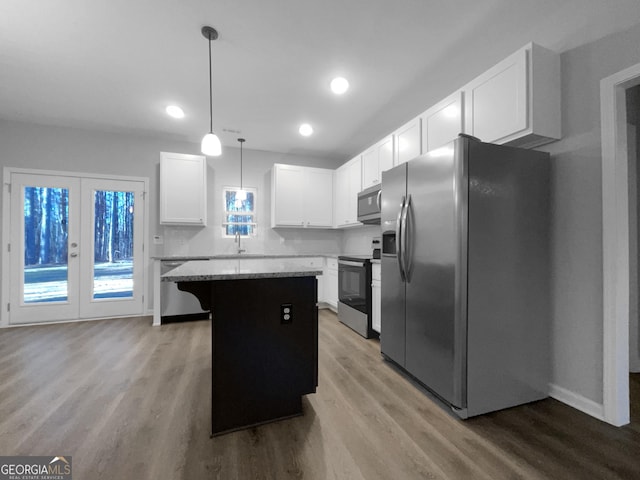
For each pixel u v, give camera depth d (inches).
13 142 137.9
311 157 193.5
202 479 47.3
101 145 150.9
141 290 157.3
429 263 72.7
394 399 72.8
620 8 61.2
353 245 184.5
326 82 105.3
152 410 67.0
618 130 61.6
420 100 117.1
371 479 47.6
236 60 92.7
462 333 64.0
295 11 73.2
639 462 51.6
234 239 175.0
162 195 149.7
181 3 70.6
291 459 52.1
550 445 56.0
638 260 92.1
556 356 72.6
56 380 81.7
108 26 78.0
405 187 82.5
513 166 68.8
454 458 52.6
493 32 80.8
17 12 73.1
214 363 58.6
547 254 72.7
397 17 75.4
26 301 140.0
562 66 70.7
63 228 145.3
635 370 91.3
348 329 132.3
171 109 126.1
